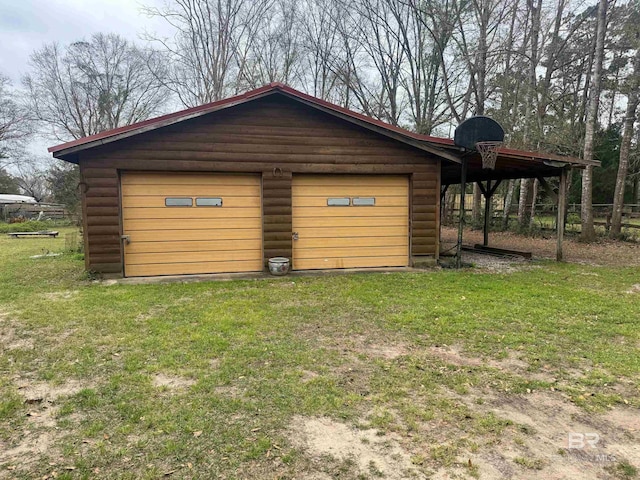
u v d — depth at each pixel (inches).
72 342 158.2
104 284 269.3
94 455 88.9
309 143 315.0
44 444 93.0
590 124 532.1
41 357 144.0
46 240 647.8
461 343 158.7
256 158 307.3
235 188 312.3
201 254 309.6
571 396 117.0
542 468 85.3
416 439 95.3
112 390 119.0
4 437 95.9
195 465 85.7
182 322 183.3
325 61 871.1
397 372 132.1
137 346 153.6
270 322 184.5
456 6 665.6
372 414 106.1
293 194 323.0
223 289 254.8
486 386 122.9
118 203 288.7
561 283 274.2
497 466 85.7
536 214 775.1
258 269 319.6
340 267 333.4
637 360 141.6
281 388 120.3
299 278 292.2
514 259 397.7
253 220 316.8
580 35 648.4
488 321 185.9
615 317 192.2
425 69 797.9
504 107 668.1
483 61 650.2
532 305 213.8
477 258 405.7
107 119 1095.6
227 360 140.3
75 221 912.9
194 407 109.0
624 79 572.7
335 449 91.4
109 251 289.6
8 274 307.3
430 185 337.1
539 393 118.8
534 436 97.2
